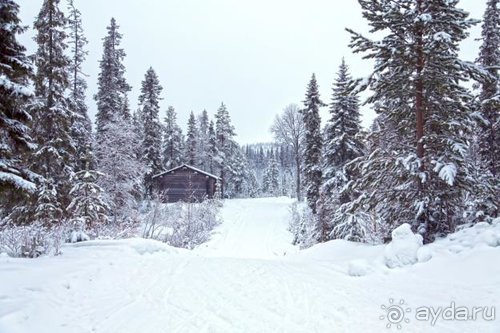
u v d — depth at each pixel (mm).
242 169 67375
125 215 22688
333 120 26703
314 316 5293
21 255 8789
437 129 10797
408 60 10297
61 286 6441
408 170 10086
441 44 9297
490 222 9172
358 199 11461
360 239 16156
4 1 9008
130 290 6730
